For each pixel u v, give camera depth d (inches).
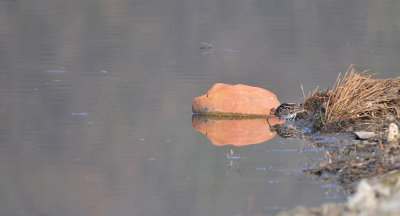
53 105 1119.6
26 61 1608.0
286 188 650.8
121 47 1909.4
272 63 1669.5
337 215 485.4
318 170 701.3
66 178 711.7
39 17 2452.0
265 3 3088.1
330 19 2598.4
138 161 781.3
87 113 1063.0
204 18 2605.8
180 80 1409.9
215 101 1066.1
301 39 2126.0
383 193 504.7
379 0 3196.4
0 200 639.8
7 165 763.4
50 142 871.7
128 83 1358.3
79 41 1989.4
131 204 626.8
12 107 1095.6
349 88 964.6
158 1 3080.7
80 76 1424.7
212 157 797.9
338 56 1780.3
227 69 1574.8
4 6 2689.5
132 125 984.3
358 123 910.4
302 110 1025.5
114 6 2866.6
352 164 695.1
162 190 667.4
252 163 758.5
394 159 701.3
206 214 592.7
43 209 617.0
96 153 818.8
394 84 987.9
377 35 2199.8
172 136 919.0
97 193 660.1
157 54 1808.6
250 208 600.7
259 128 963.3
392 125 815.1
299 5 3029.0
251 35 2217.0
